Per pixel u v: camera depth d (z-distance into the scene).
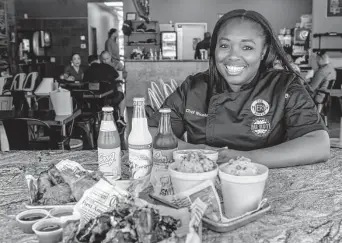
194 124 1.79
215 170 1.04
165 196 1.03
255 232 1.00
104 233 0.84
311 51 10.78
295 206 1.16
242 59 1.60
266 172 1.05
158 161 1.25
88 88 6.02
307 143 1.56
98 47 14.54
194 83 1.83
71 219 0.96
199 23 12.58
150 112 2.75
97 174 1.16
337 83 7.94
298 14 12.27
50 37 12.49
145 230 0.82
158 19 12.65
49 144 3.65
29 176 1.15
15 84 5.92
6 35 11.48
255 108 1.69
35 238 0.97
